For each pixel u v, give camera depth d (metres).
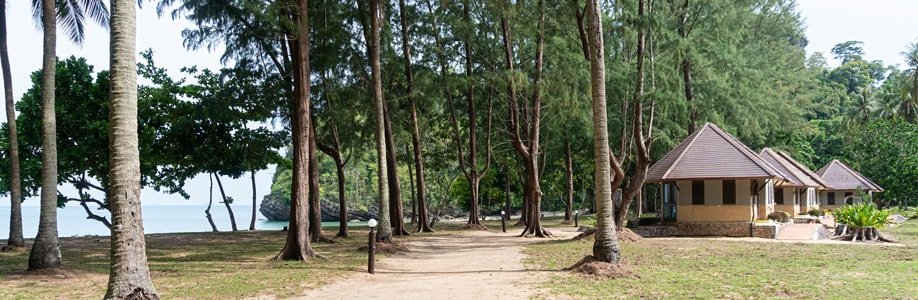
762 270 13.38
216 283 12.07
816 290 10.53
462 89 31.44
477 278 12.93
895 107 57.47
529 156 28.16
